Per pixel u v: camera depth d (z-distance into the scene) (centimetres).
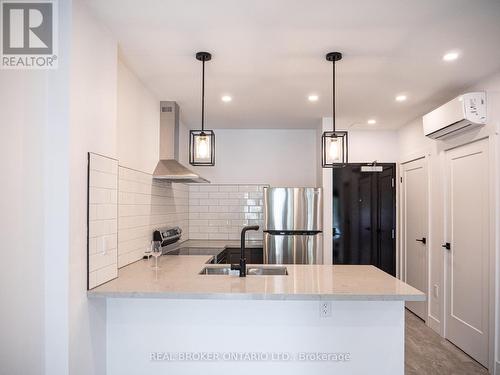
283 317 191
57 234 151
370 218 443
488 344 258
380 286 180
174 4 164
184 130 427
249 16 175
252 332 192
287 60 230
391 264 439
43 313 151
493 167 253
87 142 168
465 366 267
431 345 307
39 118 152
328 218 386
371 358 190
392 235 441
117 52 213
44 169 152
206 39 201
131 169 252
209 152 227
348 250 440
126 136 243
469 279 285
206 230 451
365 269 230
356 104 335
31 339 151
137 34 195
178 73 255
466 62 233
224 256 374
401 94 304
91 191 170
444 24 182
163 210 333
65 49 153
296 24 183
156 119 313
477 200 275
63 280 151
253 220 450
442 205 325
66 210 151
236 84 278
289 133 455
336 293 165
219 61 233
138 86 267
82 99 163
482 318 267
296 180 452
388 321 189
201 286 179
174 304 193
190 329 193
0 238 149
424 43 204
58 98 152
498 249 250
